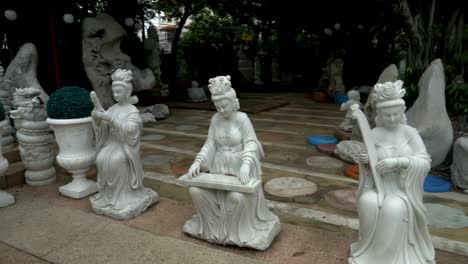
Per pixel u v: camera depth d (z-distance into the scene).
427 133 4.84
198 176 3.29
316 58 18.59
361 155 2.80
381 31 7.71
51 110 4.39
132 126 3.86
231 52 19.38
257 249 3.16
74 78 10.79
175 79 15.48
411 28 6.04
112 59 9.35
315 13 15.38
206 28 19.27
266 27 17.84
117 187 3.96
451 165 4.86
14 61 7.68
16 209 4.18
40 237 3.54
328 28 14.42
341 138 6.98
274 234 3.35
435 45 6.16
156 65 13.25
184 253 3.20
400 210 2.61
